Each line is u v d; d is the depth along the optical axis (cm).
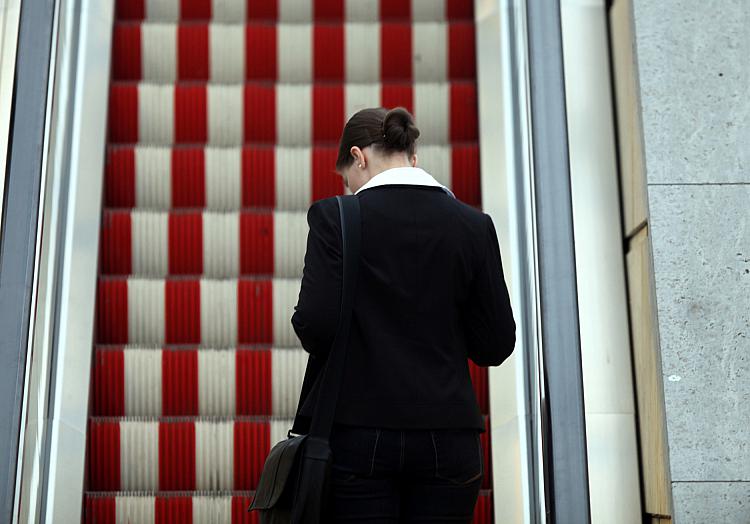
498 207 1068
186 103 1228
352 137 649
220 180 1178
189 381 1025
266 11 1356
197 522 929
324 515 592
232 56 1299
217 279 1078
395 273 604
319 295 598
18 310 774
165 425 978
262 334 1078
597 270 859
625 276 857
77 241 995
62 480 874
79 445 914
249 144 1222
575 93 910
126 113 1223
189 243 1121
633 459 813
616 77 898
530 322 848
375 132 645
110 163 1166
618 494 806
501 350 637
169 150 1175
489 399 965
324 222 612
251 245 1127
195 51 1293
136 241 1117
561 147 845
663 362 740
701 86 791
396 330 599
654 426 774
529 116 864
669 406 732
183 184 1174
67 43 970
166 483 977
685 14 805
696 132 782
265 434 983
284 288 1081
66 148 941
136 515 925
